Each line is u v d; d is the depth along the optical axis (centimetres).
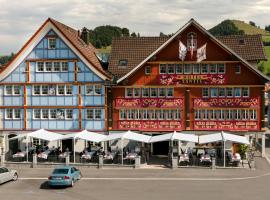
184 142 4984
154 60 4906
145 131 4969
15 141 5091
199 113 4931
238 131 4884
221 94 4903
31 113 5019
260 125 4872
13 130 5047
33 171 4156
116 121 4994
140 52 5328
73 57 4922
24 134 4591
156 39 5419
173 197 3111
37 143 5078
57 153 4600
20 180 3738
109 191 3300
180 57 4759
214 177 3797
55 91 4984
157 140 4284
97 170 4162
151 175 3900
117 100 4984
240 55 5181
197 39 4844
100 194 3206
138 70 4944
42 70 4975
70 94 4972
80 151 4988
